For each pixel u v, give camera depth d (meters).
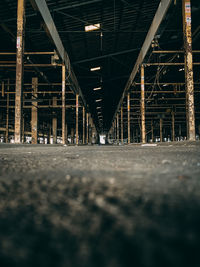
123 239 0.37
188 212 0.51
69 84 16.61
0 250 0.35
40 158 2.30
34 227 0.45
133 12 13.63
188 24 6.77
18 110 7.34
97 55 18.45
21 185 0.90
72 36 15.22
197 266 0.26
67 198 0.68
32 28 12.55
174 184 0.84
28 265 0.29
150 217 0.48
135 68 15.01
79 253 0.33
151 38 10.34
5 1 10.27
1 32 12.67
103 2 12.21
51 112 22.20
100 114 47.31
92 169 1.34
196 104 22.61
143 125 12.64
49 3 11.70
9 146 6.07
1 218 0.51
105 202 0.62
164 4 8.27
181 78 20.98
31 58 14.95
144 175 1.06
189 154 2.50
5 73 16.64
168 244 0.34
